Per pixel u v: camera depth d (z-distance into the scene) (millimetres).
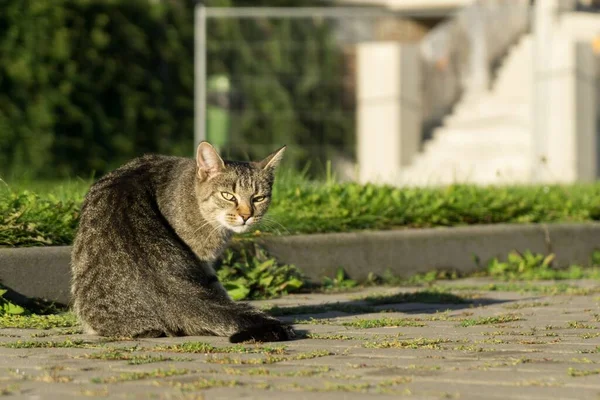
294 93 32969
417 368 7719
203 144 10242
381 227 15438
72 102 30953
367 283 14383
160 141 33188
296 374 7484
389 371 7613
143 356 8359
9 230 12016
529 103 30766
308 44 33438
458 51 33406
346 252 14227
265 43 33125
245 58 32875
